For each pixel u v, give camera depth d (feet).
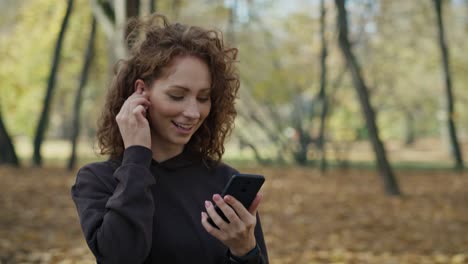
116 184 6.02
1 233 22.62
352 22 61.05
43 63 68.59
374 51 70.79
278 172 58.80
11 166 55.88
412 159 95.35
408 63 79.20
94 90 84.74
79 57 68.95
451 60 80.59
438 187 46.44
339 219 29.43
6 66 68.28
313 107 68.54
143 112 5.79
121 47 23.03
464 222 28.94
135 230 5.40
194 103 5.90
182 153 6.47
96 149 7.04
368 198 38.04
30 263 18.38
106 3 26.86
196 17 58.18
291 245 22.58
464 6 77.05
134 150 5.67
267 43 64.28
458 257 20.65
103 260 5.50
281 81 65.16
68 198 34.58
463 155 104.17
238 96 6.65
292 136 73.92
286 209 32.53
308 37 66.85
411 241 23.93
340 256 20.53
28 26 64.03
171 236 5.92
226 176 6.70
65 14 56.24
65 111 103.45
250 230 5.54
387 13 63.16
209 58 6.02
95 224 5.62
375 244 23.17
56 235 23.09
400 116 113.29
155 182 5.69
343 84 74.74
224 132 6.70
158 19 6.80
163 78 5.89
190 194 6.25
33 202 32.17
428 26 69.62
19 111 77.71
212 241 6.06
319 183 48.26
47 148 105.29
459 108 102.94
